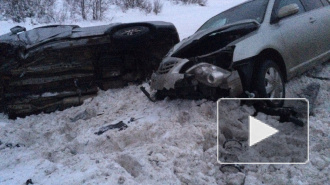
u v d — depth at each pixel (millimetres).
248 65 3795
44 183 2723
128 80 5539
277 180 2678
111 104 4953
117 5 15508
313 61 4824
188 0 17234
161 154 2990
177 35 5645
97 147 3490
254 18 4543
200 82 3906
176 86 3928
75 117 4676
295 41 4438
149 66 5617
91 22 13039
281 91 4078
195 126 3525
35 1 13070
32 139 4070
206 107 3834
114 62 5418
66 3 14602
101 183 2562
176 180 2641
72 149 3508
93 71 5270
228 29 4242
